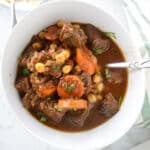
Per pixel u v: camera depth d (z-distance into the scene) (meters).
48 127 0.43
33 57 0.41
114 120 0.44
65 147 0.43
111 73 0.43
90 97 0.42
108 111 0.43
